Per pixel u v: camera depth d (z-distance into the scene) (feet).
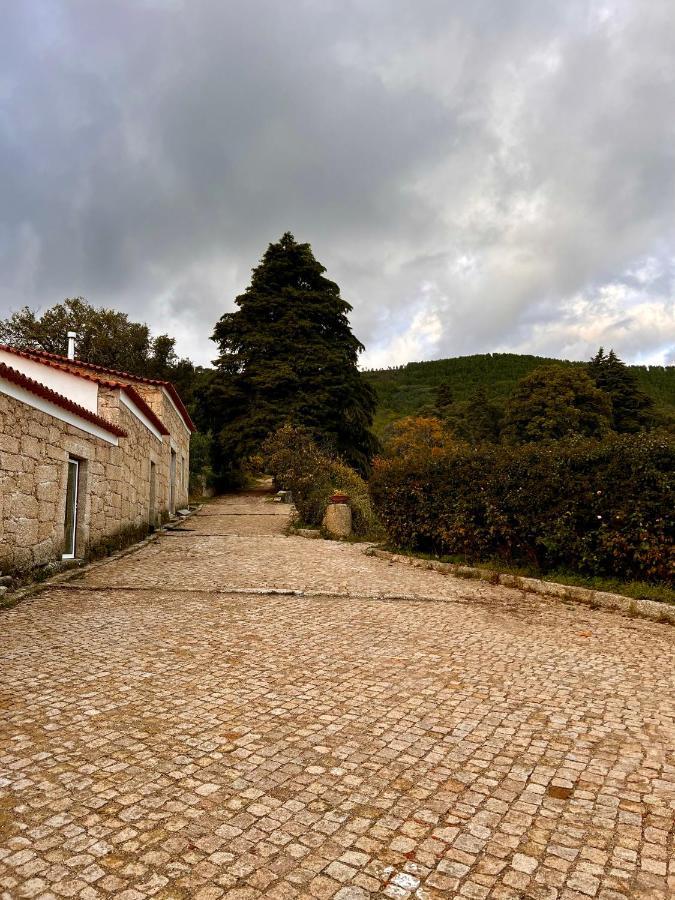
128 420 45.11
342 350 108.37
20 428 27.73
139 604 24.90
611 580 26.66
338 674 16.38
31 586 27.09
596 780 10.65
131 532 44.19
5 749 11.74
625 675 16.43
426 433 152.35
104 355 131.13
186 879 7.96
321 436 98.63
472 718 13.42
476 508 32.91
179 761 11.31
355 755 11.60
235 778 10.69
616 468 26.48
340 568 34.09
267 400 101.14
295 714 13.61
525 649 18.93
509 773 10.91
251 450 97.55
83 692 14.89
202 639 19.79
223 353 109.19
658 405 196.65
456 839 8.91
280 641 19.62
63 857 8.39
